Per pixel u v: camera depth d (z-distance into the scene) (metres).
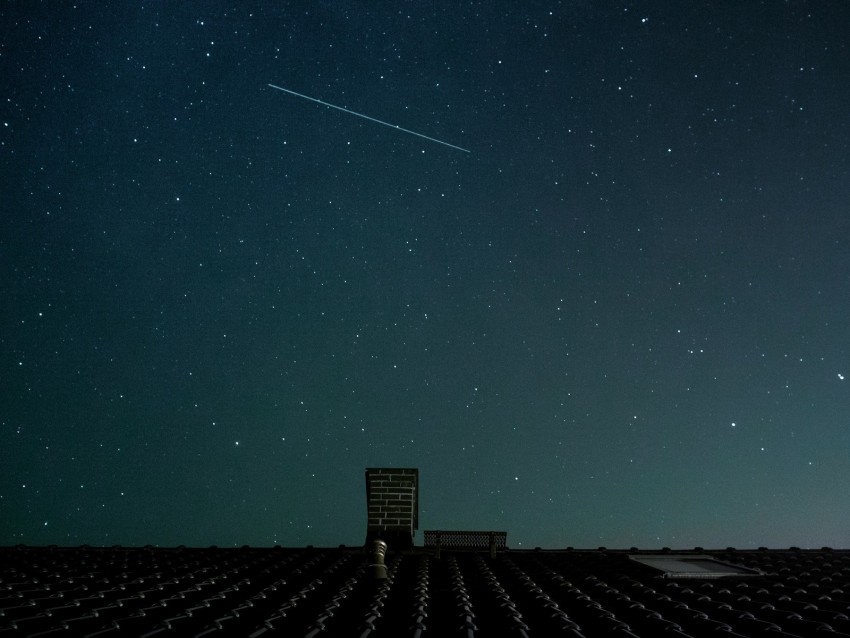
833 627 5.64
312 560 9.02
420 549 9.76
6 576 7.70
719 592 7.10
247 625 5.86
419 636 5.28
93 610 6.06
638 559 9.16
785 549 10.35
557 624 5.74
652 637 5.57
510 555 9.67
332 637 5.50
